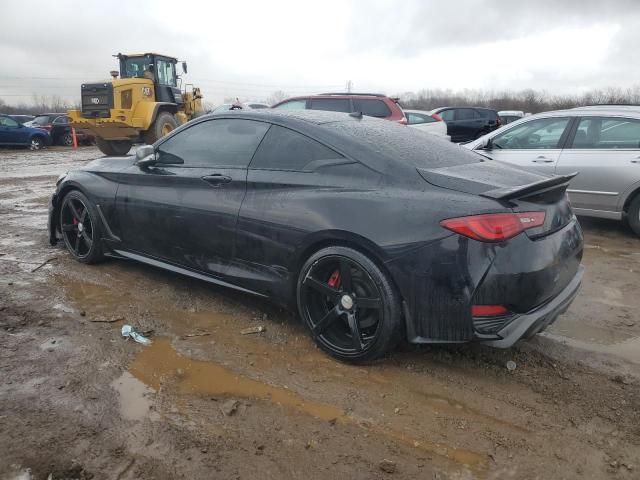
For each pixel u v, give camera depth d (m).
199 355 3.11
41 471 2.11
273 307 3.84
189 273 3.87
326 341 3.12
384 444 2.37
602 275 4.82
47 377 2.80
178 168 3.88
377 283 2.85
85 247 4.70
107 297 3.95
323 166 3.17
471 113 17.44
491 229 2.61
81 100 15.52
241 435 2.39
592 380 2.95
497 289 2.62
